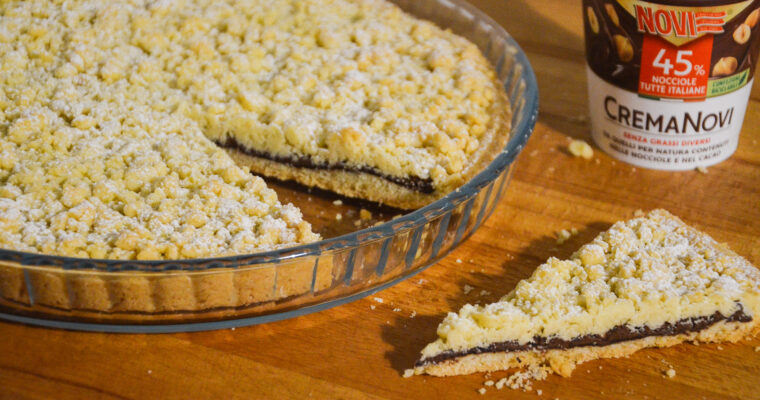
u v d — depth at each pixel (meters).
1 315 0.65
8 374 0.63
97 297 0.63
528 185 0.73
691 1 0.67
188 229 0.66
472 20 0.80
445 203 0.66
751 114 0.78
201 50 0.77
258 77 0.76
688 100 0.71
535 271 0.66
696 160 0.73
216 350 0.64
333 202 0.73
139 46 0.78
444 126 0.73
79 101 0.74
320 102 0.74
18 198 0.67
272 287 0.64
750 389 0.63
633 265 0.65
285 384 0.63
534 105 0.71
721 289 0.64
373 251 0.65
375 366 0.64
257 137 0.74
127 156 0.70
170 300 0.63
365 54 0.77
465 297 0.67
